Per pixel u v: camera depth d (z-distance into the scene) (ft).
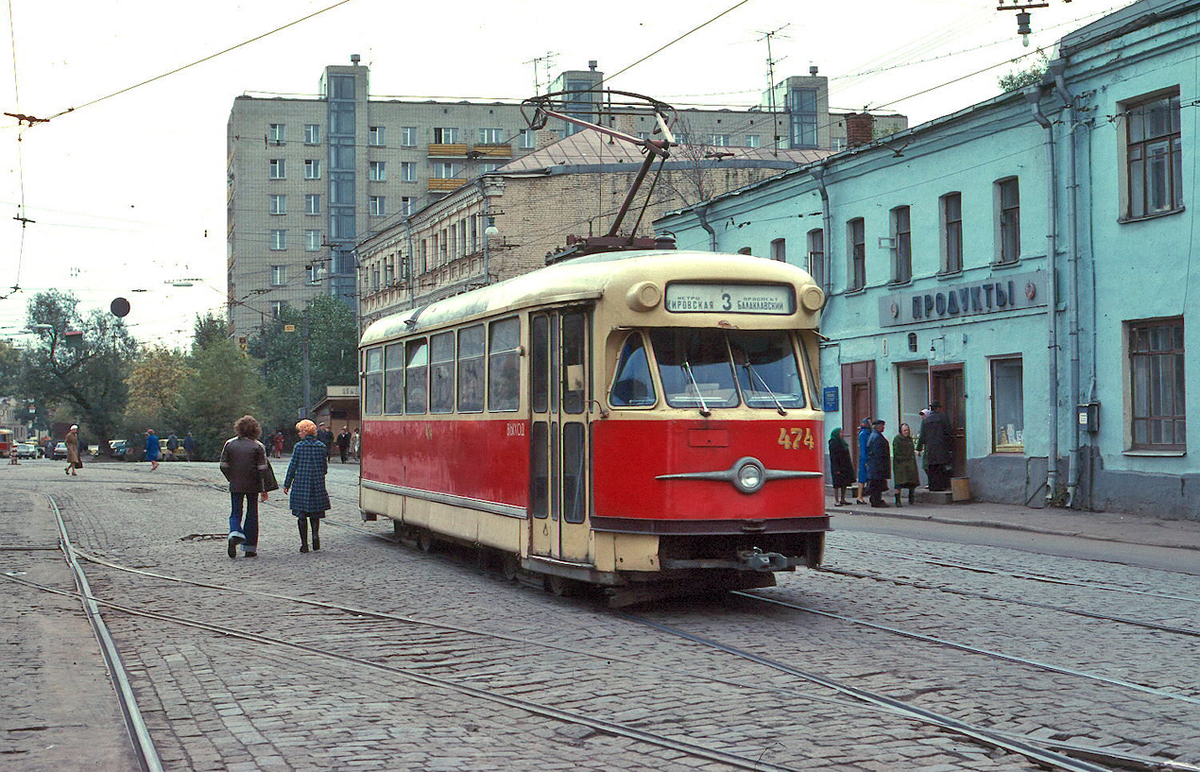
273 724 23.67
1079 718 23.61
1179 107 68.90
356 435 222.48
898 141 90.79
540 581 42.60
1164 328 70.23
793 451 37.47
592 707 25.07
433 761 20.97
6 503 89.76
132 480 123.75
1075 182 75.00
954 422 86.94
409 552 56.08
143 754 21.30
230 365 231.50
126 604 40.42
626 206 50.52
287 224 315.78
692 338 37.60
